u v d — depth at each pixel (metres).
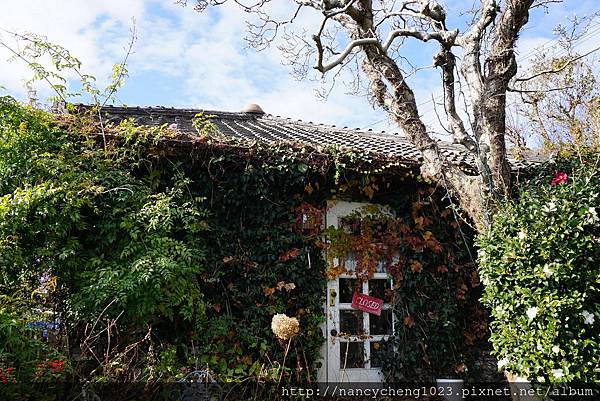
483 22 6.58
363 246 7.18
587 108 12.70
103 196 5.59
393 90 6.83
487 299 5.77
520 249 5.33
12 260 4.80
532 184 6.89
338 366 6.90
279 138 8.00
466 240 7.54
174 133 6.29
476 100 6.43
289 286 6.50
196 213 5.82
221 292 6.36
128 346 4.74
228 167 6.60
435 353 7.15
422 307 7.25
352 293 7.15
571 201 5.39
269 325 6.43
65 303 5.23
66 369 4.32
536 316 5.19
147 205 5.57
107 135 6.04
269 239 6.64
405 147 8.76
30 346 4.31
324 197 7.14
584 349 5.01
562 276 5.12
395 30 6.49
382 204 7.45
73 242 5.28
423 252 7.38
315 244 6.85
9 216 4.88
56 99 6.19
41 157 5.38
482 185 6.14
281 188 6.86
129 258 5.43
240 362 6.12
